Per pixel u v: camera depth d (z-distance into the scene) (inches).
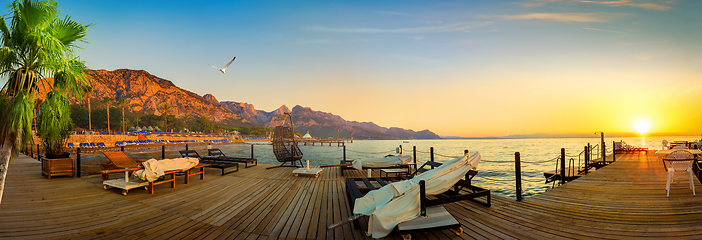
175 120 4121.6
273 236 134.9
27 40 128.6
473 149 2111.2
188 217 164.1
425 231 126.2
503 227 142.9
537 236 131.0
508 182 529.7
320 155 1449.3
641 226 141.9
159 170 230.7
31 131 128.5
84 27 150.6
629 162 433.4
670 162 206.8
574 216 159.5
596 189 229.0
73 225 147.7
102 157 917.8
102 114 3157.0
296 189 245.8
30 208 179.0
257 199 209.0
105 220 156.9
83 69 150.9
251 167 401.4
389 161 305.3
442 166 160.6
